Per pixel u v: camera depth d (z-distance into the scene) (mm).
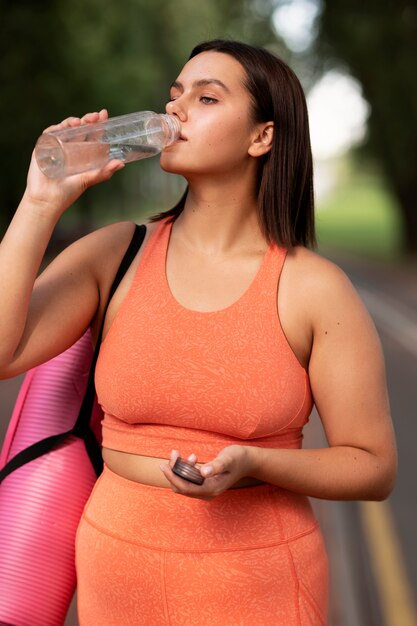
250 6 32938
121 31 35125
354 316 2117
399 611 4996
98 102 31438
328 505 6492
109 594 2148
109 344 2146
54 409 2369
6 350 2064
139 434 2119
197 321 2080
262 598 2098
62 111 27109
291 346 2117
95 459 2357
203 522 2086
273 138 2168
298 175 2191
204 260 2162
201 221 2180
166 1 43688
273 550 2105
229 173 2158
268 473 2020
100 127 2068
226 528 2088
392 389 11336
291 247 2150
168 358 2066
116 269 2213
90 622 2207
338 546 5602
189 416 2072
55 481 2334
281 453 2035
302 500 2201
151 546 2092
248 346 2068
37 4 25156
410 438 8758
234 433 2076
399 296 24016
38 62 25656
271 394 2064
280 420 2086
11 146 26312
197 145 2127
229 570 2078
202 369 2057
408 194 37688
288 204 2178
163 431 2098
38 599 2293
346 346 2109
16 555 2299
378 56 27391
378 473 2125
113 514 2141
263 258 2160
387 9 27219
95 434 2379
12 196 29266
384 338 16062
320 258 2158
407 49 27203
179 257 2176
